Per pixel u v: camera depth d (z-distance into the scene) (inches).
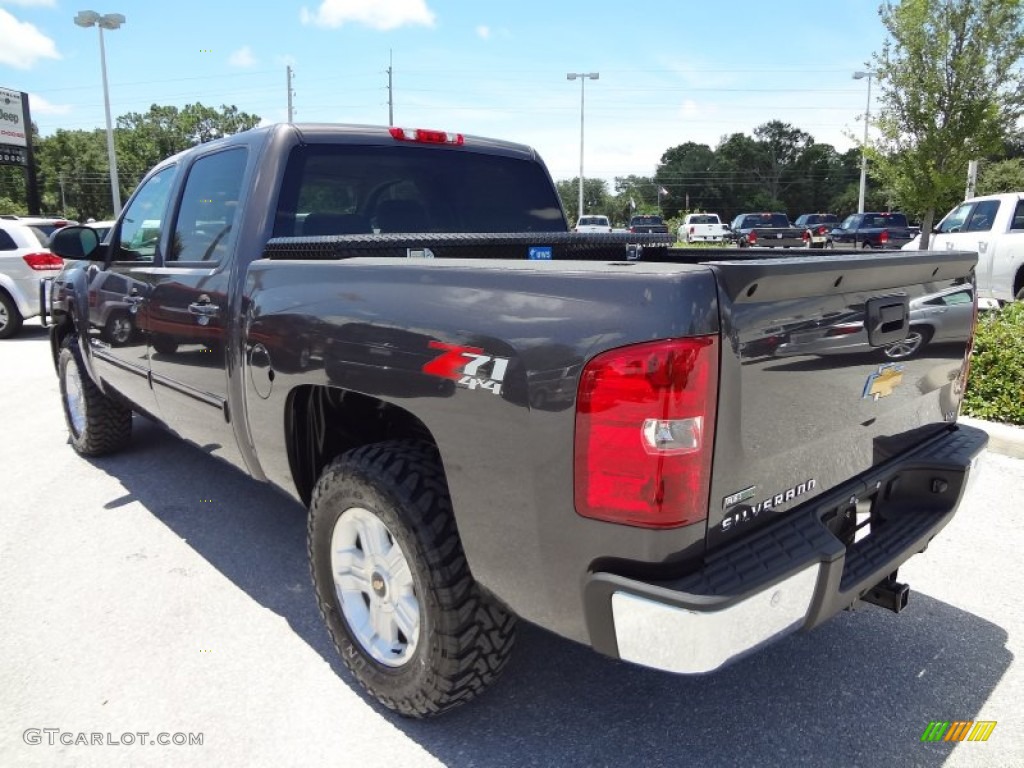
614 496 73.6
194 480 198.2
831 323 85.2
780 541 81.6
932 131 561.6
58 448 227.0
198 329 134.0
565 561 78.6
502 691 109.6
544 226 173.9
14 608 133.3
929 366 107.0
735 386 74.5
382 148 145.8
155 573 146.7
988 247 458.9
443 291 88.5
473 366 83.0
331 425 118.4
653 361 70.1
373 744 99.0
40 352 409.1
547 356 76.5
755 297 75.0
